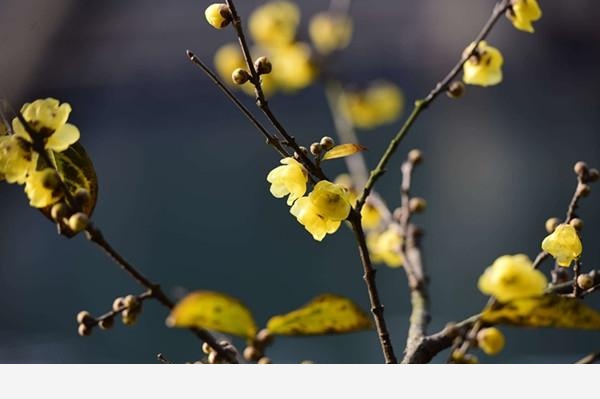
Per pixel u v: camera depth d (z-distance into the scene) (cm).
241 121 444
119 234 423
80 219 111
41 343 346
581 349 312
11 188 409
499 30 434
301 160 117
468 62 128
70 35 409
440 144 423
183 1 465
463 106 432
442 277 381
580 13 429
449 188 410
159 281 400
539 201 407
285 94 433
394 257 137
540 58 433
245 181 430
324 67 185
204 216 427
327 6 410
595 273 120
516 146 422
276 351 326
